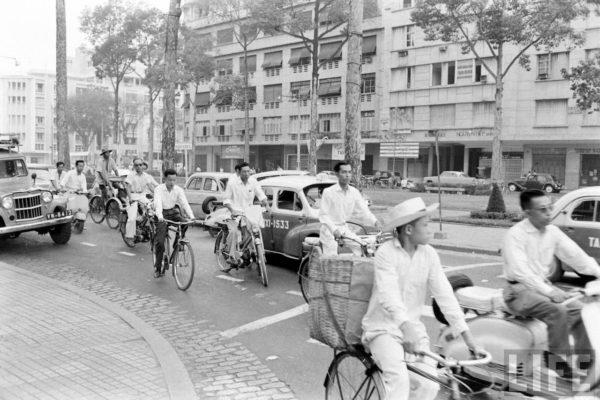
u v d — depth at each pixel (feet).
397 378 11.18
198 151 219.61
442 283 12.06
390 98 155.74
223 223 33.58
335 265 12.20
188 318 23.93
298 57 175.42
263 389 16.21
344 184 24.38
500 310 15.29
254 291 28.71
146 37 149.18
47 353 18.57
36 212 40.93
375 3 151.94
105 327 21.50
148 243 43.86
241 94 149.38
